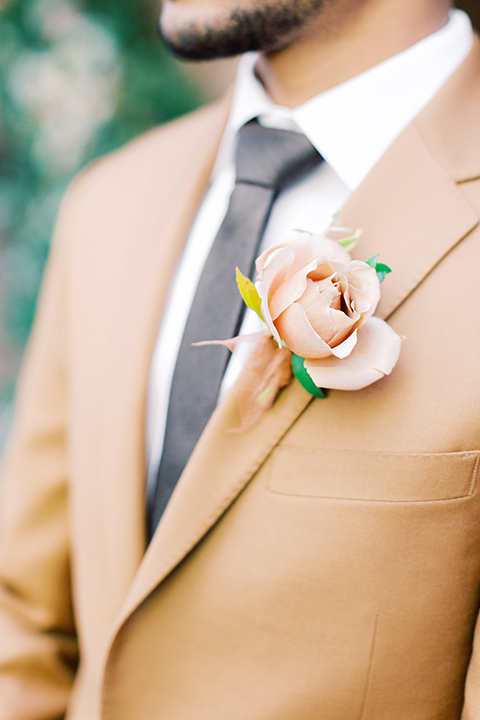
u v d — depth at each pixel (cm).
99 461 58
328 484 48
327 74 54
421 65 52
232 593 49
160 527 50
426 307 47
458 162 49
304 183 55
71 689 67
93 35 137
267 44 54
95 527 58
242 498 50
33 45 137
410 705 48
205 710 50
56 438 69
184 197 61
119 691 52
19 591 67
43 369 71
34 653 65
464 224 47
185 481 50
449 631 47
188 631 50
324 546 48
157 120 142
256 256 54
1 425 158
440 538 47
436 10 53
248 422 49
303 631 48
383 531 47
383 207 49
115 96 138
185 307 60
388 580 47
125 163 72
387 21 52
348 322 43
